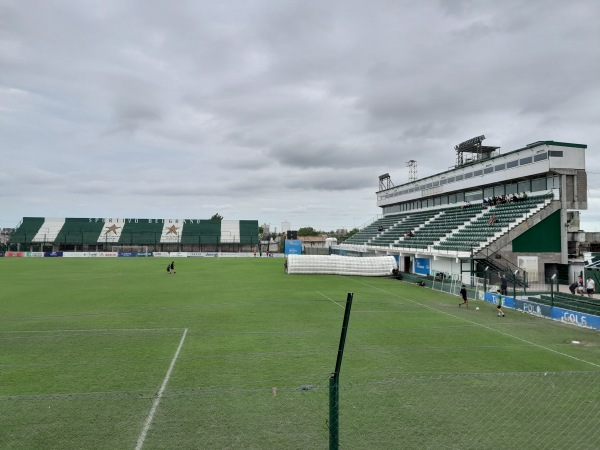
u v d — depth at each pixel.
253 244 101.62
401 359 14.83
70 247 95.50
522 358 15.12
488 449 8.55
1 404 10.67
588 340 18.06
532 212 38.28
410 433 9.23
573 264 38.00
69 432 9.22
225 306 25.59
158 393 11.41
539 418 9.98
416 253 48.16
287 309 24.66
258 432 9.25
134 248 97.00
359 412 10.29
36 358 14.70
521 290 33.59
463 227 46.75
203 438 8.98
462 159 56.03
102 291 32.34
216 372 13.21
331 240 95.50
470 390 11.77
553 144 38.44
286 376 12.86
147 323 20.62
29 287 34.72
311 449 8.52
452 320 22.16
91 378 12.62
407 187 67.06
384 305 26.64
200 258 83.06
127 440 8.88
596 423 9.74
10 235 100.50
